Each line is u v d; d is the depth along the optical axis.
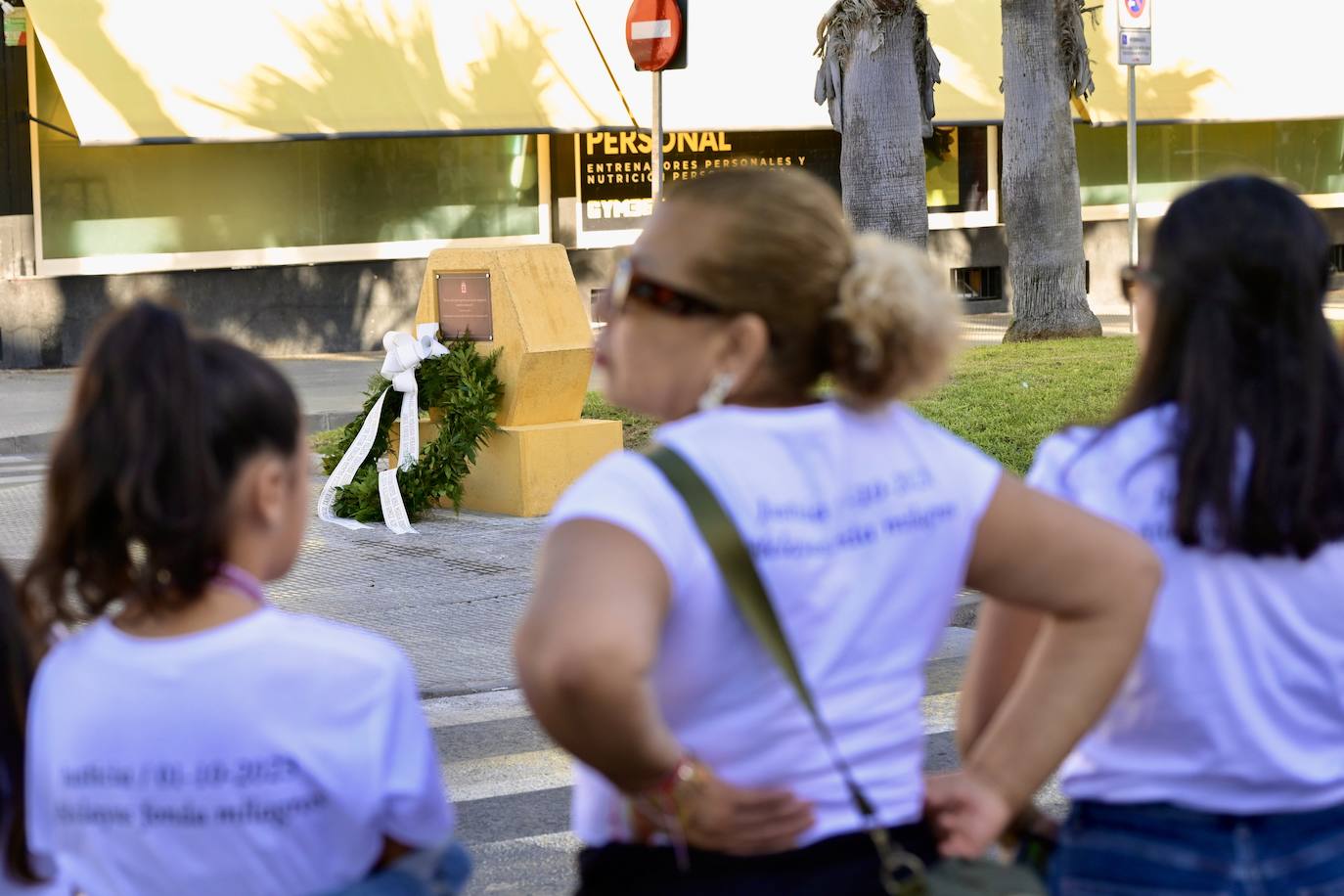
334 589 8.79
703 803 1.74
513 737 6.44
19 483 12.60
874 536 1.87
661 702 1.82
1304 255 2.16
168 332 1.98
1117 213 26.00
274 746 1.95
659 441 1.84
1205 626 2.13
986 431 11.40
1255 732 2.13
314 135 18.83
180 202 19.98
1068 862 2.22
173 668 1.96
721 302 1.84
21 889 2.23
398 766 2.03
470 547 9.79
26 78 19.00
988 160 24.88
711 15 21.72
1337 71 25.72
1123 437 2.21
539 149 22.06
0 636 2.17
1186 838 2.14
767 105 21.59
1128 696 2.18
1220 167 26.83
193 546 1.95
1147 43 16.80
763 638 1.79
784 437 1.85
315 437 13.75
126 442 1.93
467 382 10.46
